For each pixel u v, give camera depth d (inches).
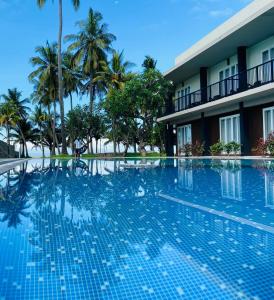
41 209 194.2
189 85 941.8
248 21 550.3
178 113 847.1
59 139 1932.8
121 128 1126.4
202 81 837.8
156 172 410.6
